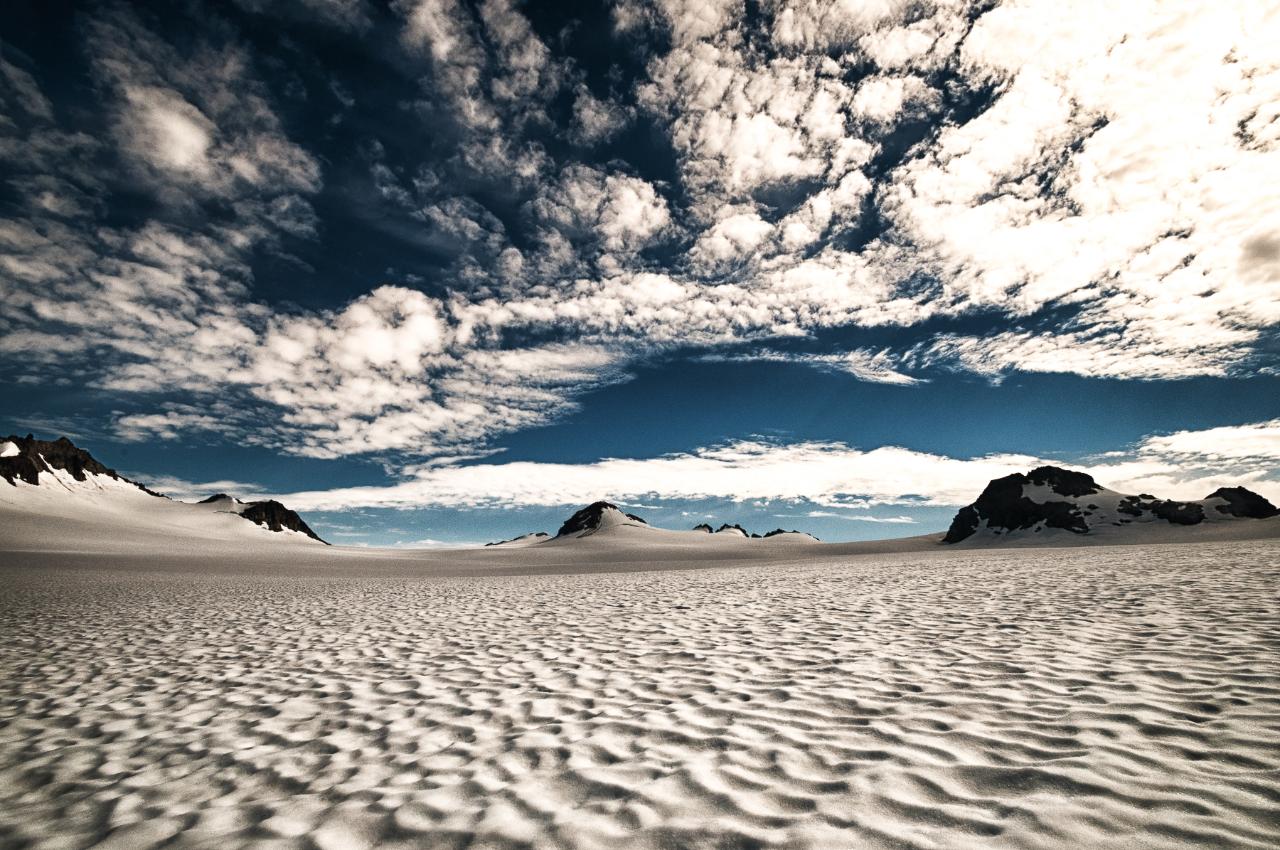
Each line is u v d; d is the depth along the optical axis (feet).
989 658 17.97
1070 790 9.45
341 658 23.04
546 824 9.51
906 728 12.64
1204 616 21.89
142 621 33.99
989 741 11.64
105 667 22.21
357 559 197.77
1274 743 10.58
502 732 13.97
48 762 13.15
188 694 18.37
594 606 36.78
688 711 14.70
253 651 24.93
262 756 13.15
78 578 65.51
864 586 41.81
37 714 16.66
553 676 18.93
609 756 12.15
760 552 235.81
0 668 22.30
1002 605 28.40
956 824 8.72
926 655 18.90
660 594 43.06
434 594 49.67
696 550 261.44
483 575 96.32
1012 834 8.36
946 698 14.47
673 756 11.95
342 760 12.73
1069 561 55.98
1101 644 18.74
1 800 11.37
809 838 8.63
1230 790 9.08
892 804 9.46
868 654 19.52
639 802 10.07
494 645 24.58
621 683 17.67
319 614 36.42
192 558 137.08
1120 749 10.83
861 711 13.93
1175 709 12.59
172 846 9.43
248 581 69.46
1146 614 23.26
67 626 32.22
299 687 18.86
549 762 12.03
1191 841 7.88
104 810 10.80
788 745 12.14
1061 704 13.44
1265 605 23.11
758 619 28.35
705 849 8.52
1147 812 8.63
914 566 63.31
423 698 17.08
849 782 10.32
